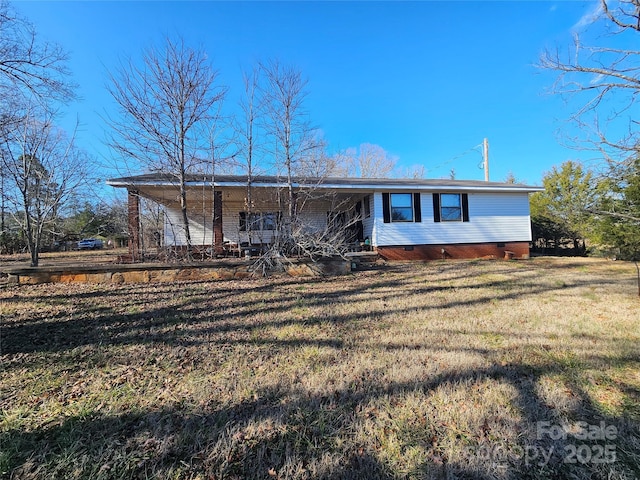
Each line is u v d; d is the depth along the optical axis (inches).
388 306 208.4
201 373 112.2
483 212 535.8
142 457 70.4
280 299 226.5
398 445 73.9
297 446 73.5
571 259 520.1
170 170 348.8
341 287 274.1
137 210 378.6
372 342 141.8
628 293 245.9
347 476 65.0
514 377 106.5
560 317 179.8
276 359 123.6
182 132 338.0
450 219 520.7
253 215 485.1
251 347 136.6
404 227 502.6
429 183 527.8
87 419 84.3
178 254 363.9
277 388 100.0
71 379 107.8
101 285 268.2
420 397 94.5
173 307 202.4
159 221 502.3
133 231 373.7
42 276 270.7
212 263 303.1
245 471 66.8
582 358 121.0
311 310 198.1
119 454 71.1
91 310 193.2
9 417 84.4
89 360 123.0
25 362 121.0
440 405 90.4
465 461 69.0
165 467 67.7
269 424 81.8
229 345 139.5
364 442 75.2
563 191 658.8
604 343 136.7
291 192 399.9
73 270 274.8
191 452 72.2
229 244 452.8
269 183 411.2
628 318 175.2
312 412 86.9
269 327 164.4
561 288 269.7
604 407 89.4
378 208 495.5
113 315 183.9
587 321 171.0
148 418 84.7
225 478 64.8
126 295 232.4
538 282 299.3
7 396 96.3
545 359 120.5
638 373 108.1
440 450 72.6
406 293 250.2
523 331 155.7
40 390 100.0
